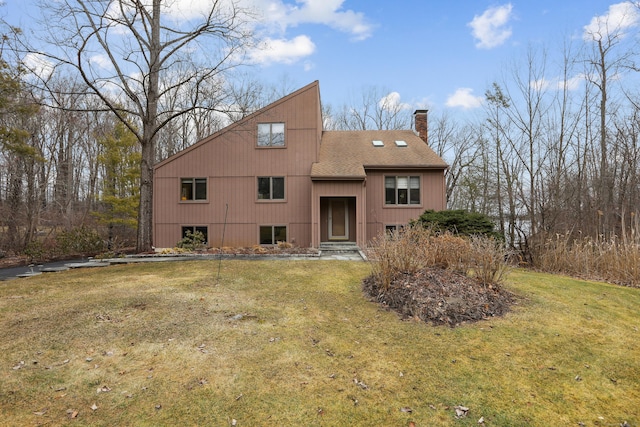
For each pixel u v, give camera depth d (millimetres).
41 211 18328
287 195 14727
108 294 6754
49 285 7762
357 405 3201
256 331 4910
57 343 4422
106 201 19875
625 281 8969
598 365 4031
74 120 21250
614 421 3016
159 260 11484
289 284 7703
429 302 5648
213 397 3289
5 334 4695
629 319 5695
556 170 17375
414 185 15039
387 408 3162
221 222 14812
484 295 5977
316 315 5668
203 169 14883
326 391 3424
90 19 11766
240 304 6168
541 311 5840
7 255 15586
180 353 4180
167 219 14859
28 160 17328
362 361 4074
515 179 19672
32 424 2867
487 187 25172
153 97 13758
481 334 4863
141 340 4535
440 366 3965
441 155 31016
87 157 24359
